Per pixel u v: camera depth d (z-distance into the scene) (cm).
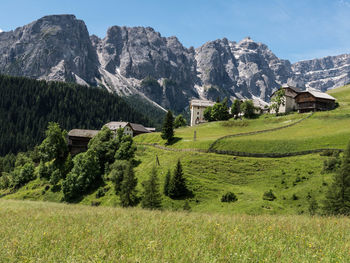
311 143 7612
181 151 8762
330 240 1031
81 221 1440
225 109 14912
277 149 7731
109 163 8975
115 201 6462
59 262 797
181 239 1012
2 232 1173
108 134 10125
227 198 5503
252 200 5347
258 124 12050
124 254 834
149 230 1166
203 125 13388
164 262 762
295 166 6512
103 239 983
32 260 803
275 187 5828
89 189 7769
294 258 826
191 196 5897
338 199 3853
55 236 1078
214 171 6919
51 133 9581
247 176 6538
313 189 5216
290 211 4650
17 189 9300
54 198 7825
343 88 16512
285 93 12988
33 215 1742
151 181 5428
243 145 8356
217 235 1068
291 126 10169
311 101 11894
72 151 11281
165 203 5700
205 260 784
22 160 13225
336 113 10681
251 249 867
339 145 7088
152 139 11381
